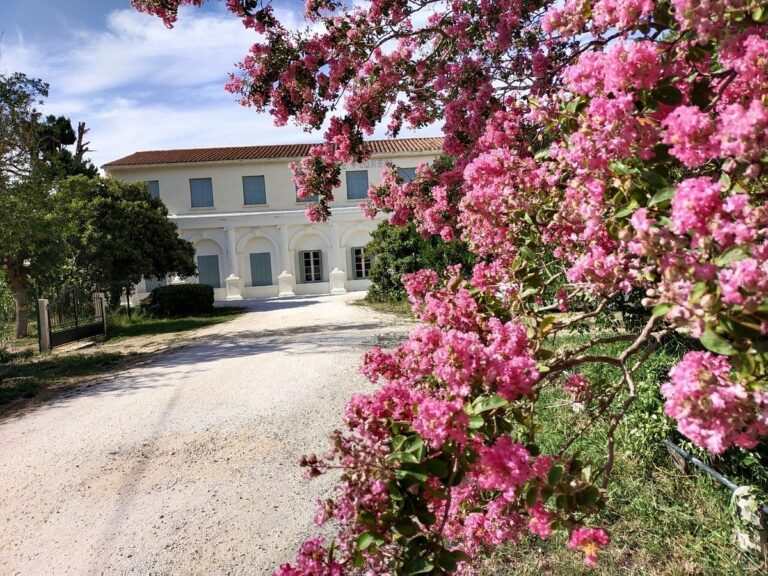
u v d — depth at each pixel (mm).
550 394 5332
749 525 3010
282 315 17953
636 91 1937
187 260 23188
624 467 3969
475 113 4691
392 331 11898
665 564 3023
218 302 26844
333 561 1888
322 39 5984
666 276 1559
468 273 13352
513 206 2877
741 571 2854
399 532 1794
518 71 4695
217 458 5184
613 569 3014
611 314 5793
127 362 10984
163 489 4586
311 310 18828
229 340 12906
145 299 22766
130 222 20938
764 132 1456
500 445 1812
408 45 6031
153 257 21719
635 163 1976
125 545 3730
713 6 1693
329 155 6523
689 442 3846
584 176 2092
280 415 6348
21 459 5582
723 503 3400
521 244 3064
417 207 6340
